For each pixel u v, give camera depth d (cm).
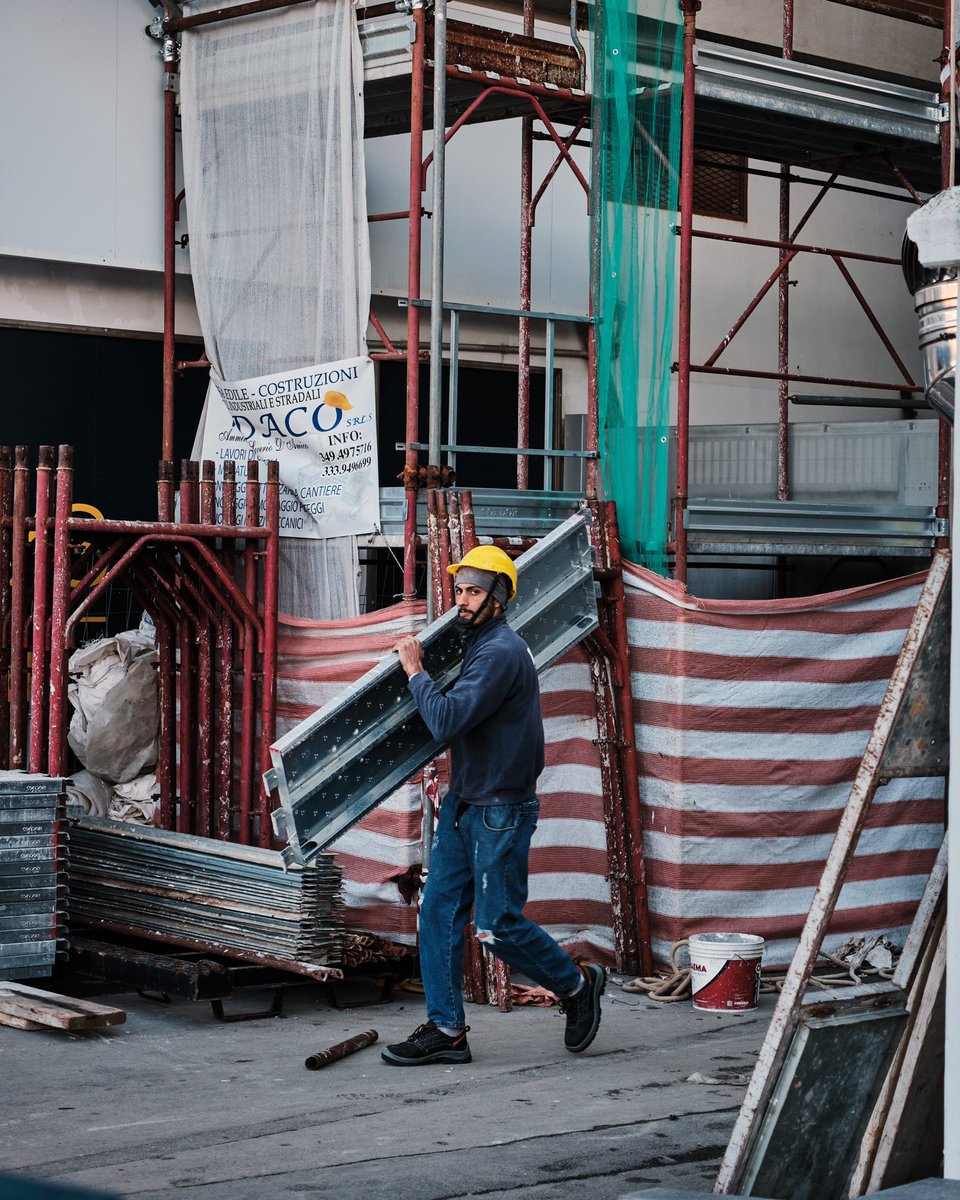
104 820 750
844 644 779
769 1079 372
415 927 717
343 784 586
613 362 787
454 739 584
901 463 939
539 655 682
